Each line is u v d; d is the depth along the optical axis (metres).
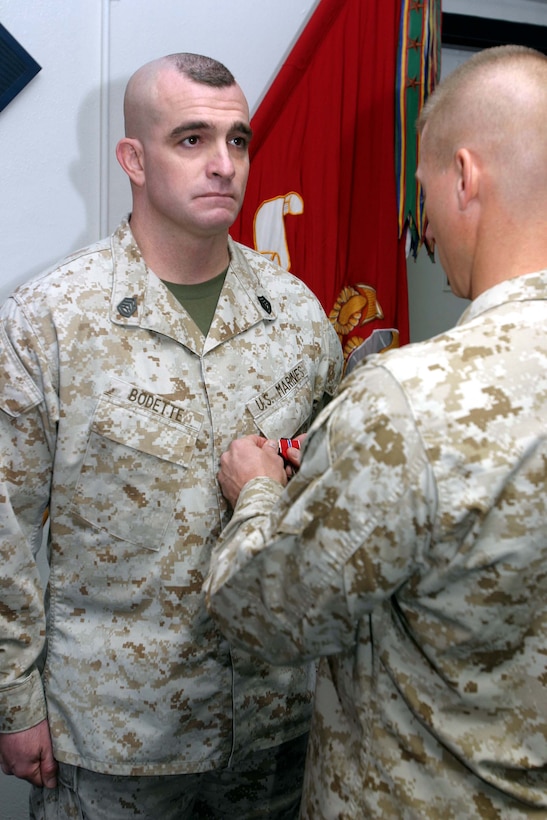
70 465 1.13
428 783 0.79
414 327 1.99
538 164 0.75
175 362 1.17
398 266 1.61
